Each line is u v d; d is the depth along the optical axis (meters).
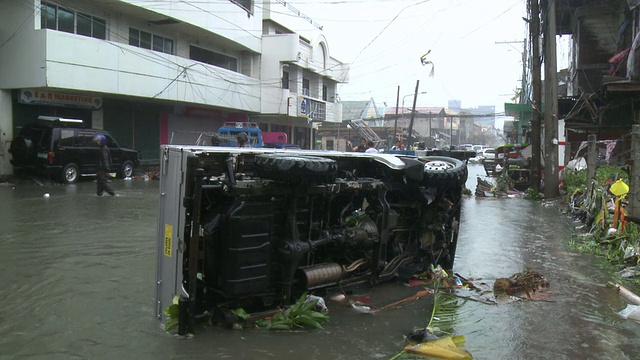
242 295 4.01
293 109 30.03
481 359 3.71
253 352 3.68
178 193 3.84
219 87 24.83
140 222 9.20
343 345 3.87
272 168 3.95
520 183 18.73
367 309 4.71
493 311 4.80
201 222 3.98
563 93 30.02
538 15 16.20
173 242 3.92
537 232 9.40
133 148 22.17
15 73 16.89
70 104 18.89
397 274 5.61
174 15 21.58
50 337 3.88
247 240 3.92
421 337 3.98
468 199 15.62
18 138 16.75
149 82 20.39
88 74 17.73
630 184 7.32
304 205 4.53
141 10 20.33
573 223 10.54
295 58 28.81
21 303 4.66
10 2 16.81
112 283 5.34
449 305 4.84
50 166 16.28
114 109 21.14
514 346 3.97
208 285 4.16
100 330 4.02
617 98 17.42
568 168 16.89
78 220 9.30
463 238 8.60
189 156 3.73
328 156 4.97
